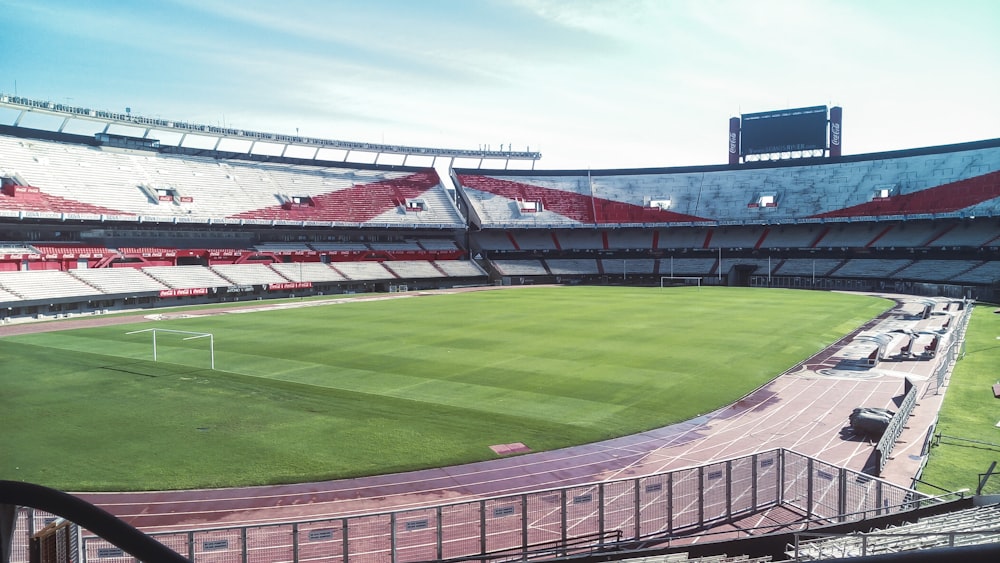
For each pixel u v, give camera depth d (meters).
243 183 96.25
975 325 52.22
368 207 105.69
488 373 35.19
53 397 30.06
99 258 75.56
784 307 66.50
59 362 38.50
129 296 70.44
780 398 29.95
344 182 108.44
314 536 16.19
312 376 34.62
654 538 15.66
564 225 113.88
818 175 107.50
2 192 69.94
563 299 77.62
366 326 53.75
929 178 96.69
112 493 19.20
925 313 55.91
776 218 103.44
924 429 24.70
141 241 82.62
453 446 23.39
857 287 89.69
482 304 71.94
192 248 87.12
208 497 18.98
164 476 20.48
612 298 78.62
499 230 119.75
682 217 110.56
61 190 75.06
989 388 31.16
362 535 16.25
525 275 110.25
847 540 13.13
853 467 21.03
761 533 15.93
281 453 22.59
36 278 66.31
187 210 84.81
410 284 100.69
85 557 12.88
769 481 18.89
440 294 87.38
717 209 109.88
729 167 115.19
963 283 81.19
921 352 40.56
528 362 38.09
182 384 32.69
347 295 87.75
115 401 29.34
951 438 23.66
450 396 30.41
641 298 78.25
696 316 59.22
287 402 29.20
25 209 69.00
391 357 39.78
